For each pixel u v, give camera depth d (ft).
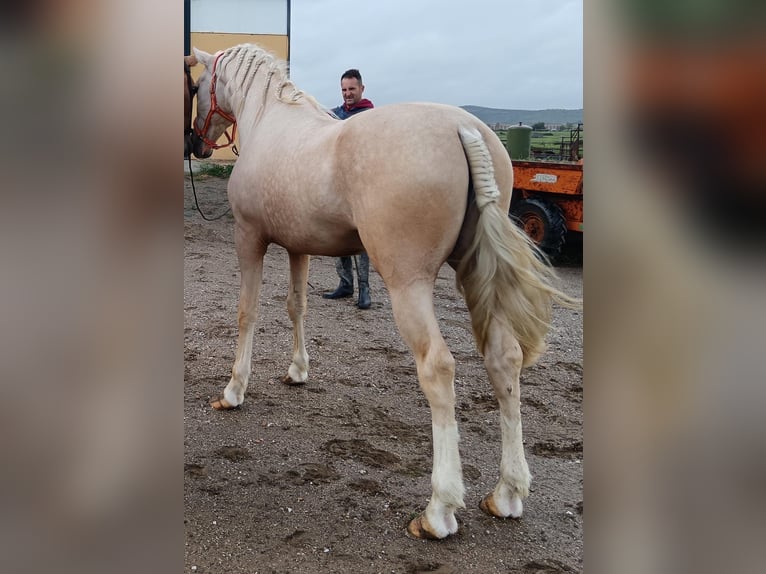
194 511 7.36
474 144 6.93
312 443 9.37
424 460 8.95
